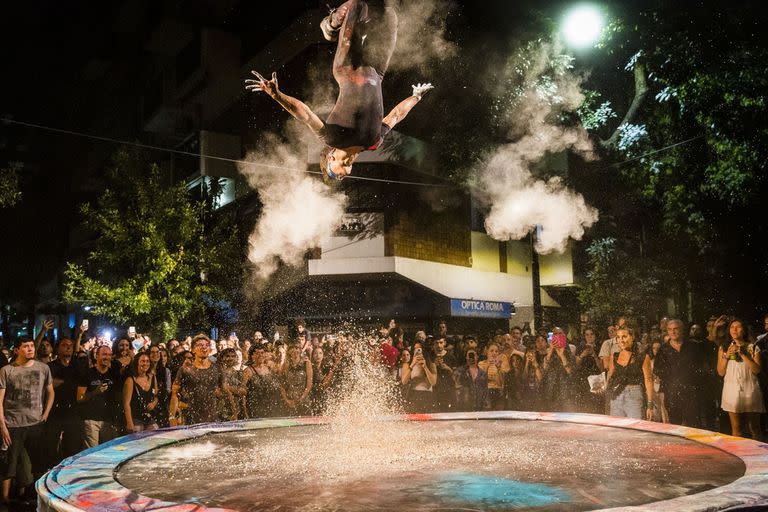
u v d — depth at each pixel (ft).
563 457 15.98
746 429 26.30
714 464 14.76
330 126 16.20
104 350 26.66
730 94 51.72
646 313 73.20
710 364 30.86
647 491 12.44
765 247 67.62
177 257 62.54
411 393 34.50
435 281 69.10
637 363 26.86
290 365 33.99
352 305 68.13
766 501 10.93
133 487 13.84
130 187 64.13
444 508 11.46
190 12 83.82
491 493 12.46
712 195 61.36
